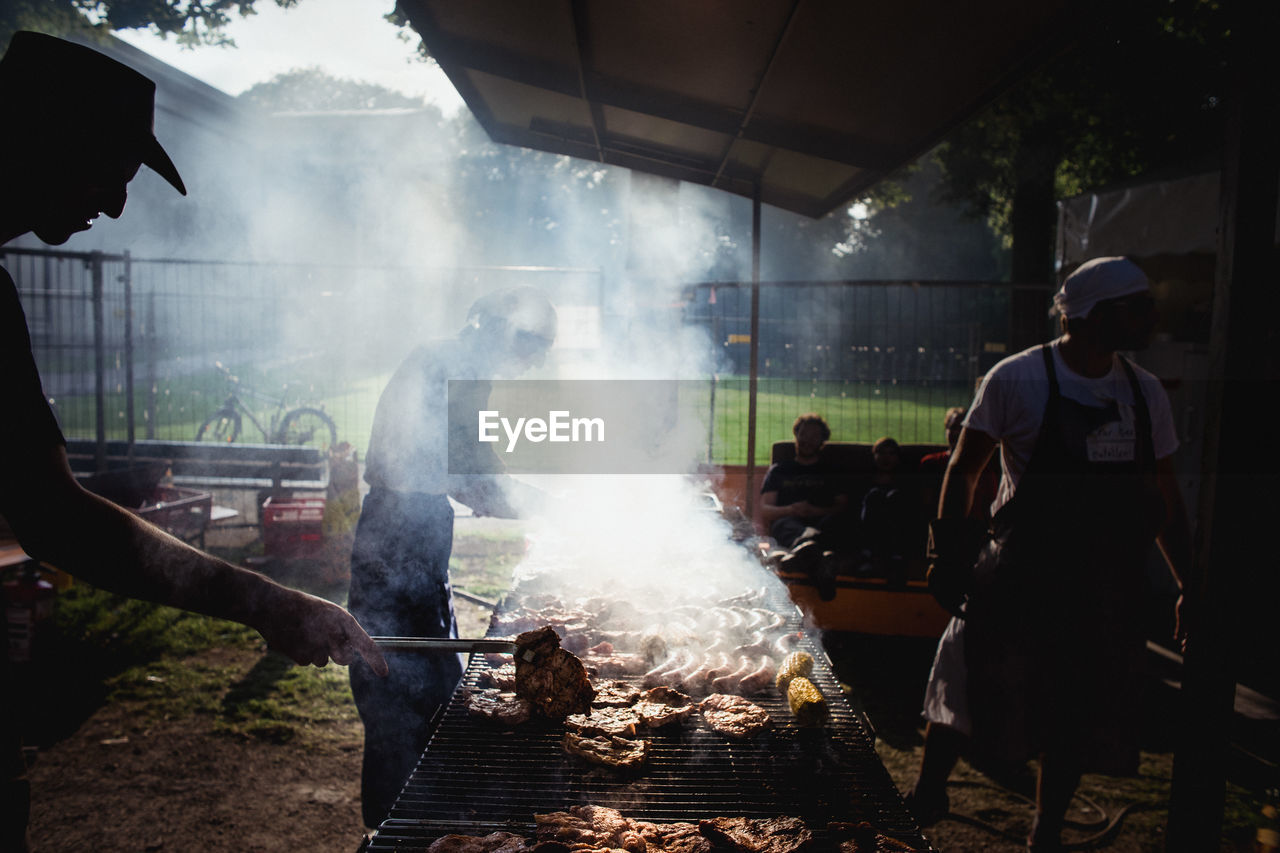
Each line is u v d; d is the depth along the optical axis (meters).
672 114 3.67
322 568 6.80
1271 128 1.98
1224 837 3.29
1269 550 3.35
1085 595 2.67
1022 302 11.72
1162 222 7.44
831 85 3.04
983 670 2.78
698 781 1.82
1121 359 2.82
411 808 1.69
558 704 2.04
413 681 3.01
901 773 3.82
